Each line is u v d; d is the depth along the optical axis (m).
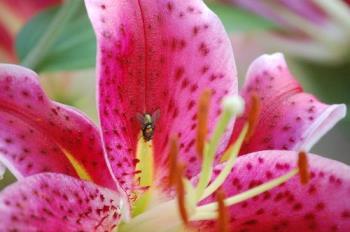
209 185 0.38
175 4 0.38
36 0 0.56
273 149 0.40
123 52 0.37
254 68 0.41
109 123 0.37
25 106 0.37
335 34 0.61
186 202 0.36
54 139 0.37
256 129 0.40
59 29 0.44
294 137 0.40
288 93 0.41
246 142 0.40
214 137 0.36
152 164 0.38
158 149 0.38
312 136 0.40
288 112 0.41
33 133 0.37
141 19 0.37
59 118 0.38
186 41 0.38
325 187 0.38
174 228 0.38
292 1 0.60
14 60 0.57
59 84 0.55
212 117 0.38
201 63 0.38
